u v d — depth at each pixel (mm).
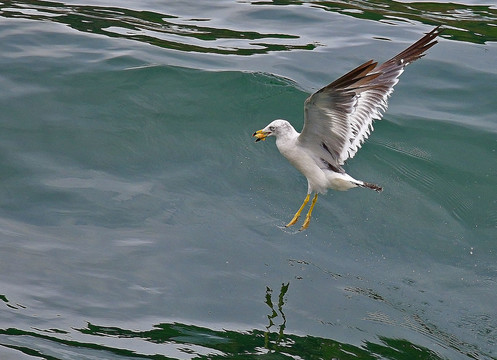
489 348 11648
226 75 17375
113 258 12867
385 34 20297
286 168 15375
